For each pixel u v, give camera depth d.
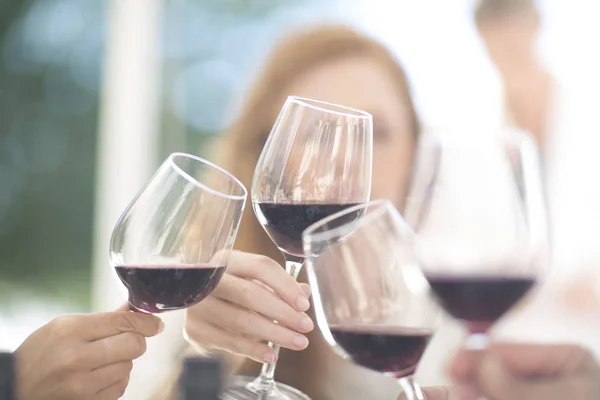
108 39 3.73
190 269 0.84
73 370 0.92
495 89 2.53
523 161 1.06
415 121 1.79
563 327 2.01
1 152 3.79
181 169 0.89
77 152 3.80
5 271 3.76
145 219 0.85
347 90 1.71
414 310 0.81
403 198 1.77
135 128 3.65
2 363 0.59
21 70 3.81
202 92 3.63
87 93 3.79
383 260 0.81
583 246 2.23
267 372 1.01
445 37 2.67
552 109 2.37
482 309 0.92
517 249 0.99
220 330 1.06
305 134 0.94
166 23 3.63
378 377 1.52
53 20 3.80
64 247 3.79
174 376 1.25
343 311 0.80
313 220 0.93
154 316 0.95
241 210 0.88
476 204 1.03
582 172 2.29
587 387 0.85
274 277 1.00
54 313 3.71
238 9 3.55
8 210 3.77
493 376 0.84
